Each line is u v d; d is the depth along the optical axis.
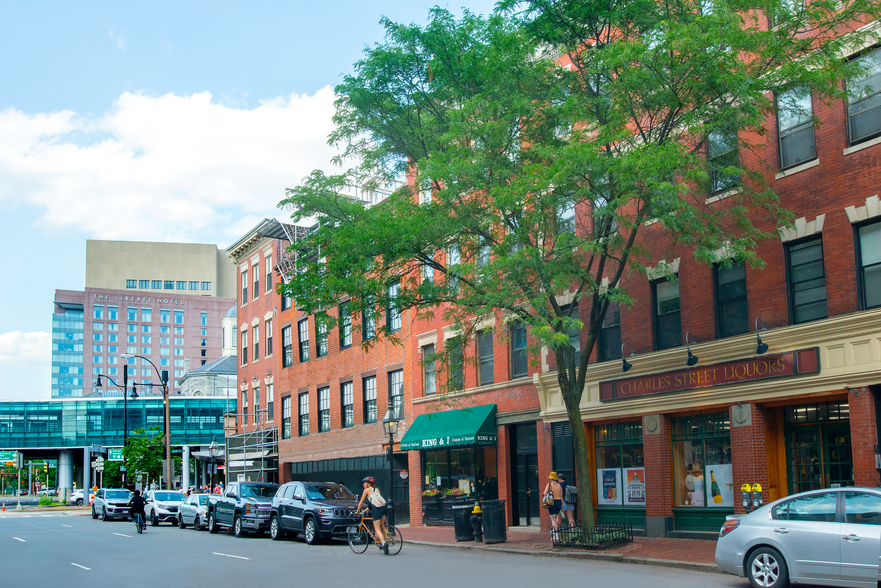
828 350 17.61
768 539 12.32
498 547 20.59
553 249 17.97
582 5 18.88
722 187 20.09
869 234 17.27
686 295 21.11
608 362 23.06
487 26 19.33
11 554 22.48
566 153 16.73
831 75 15.63
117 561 19.80
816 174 18.22
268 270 47.72
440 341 30.84
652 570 15.45
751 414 19.09
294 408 43.12
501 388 27.42
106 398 112.31
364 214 20.27
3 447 107.94
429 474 31.33
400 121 21.72
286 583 14.64
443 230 19.36
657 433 21.48
